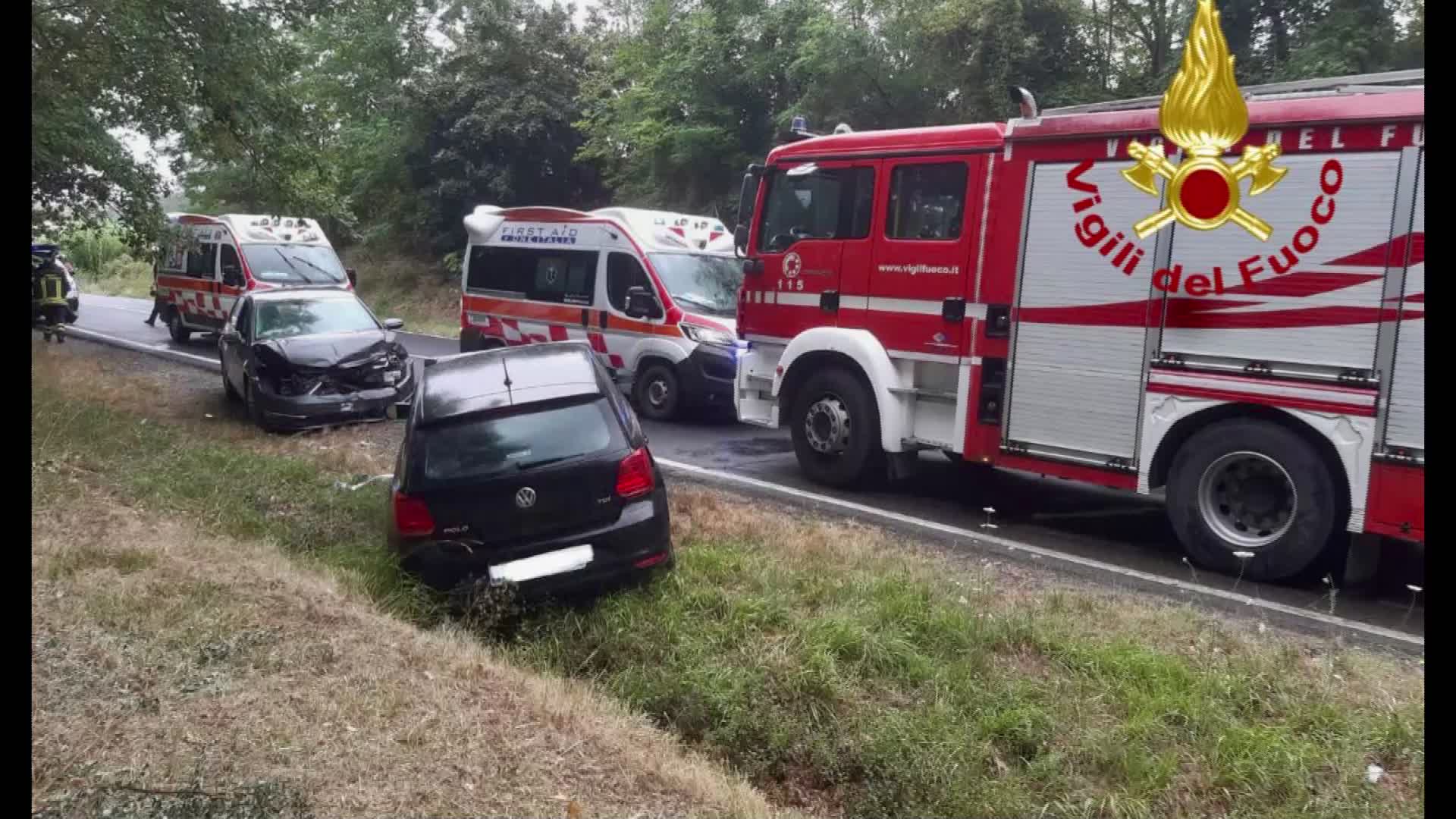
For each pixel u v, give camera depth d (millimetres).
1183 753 4270
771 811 3920
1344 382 6035
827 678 4832
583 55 28625
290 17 13156
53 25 10867
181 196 36000
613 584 5879
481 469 5773
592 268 13547
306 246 18578
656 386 12742
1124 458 7020
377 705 4180
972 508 8438
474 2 28344
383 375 11664
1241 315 6445
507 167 28031
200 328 19328
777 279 9469
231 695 4168
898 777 4148
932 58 16938
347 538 7219
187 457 9109
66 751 3619
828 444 9023
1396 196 5855
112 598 5117
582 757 3992
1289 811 3893
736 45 21750
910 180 8359
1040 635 5320
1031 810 3980
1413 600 6211
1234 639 5320
